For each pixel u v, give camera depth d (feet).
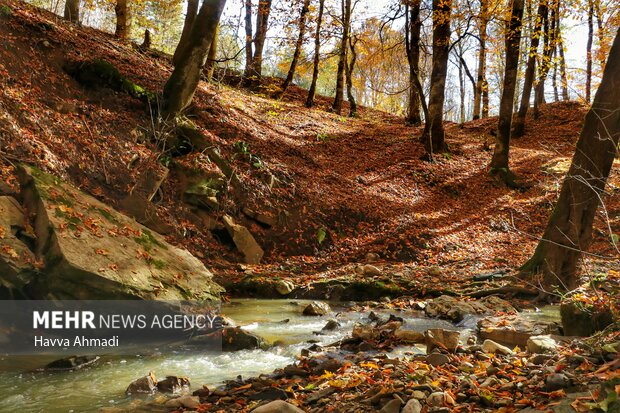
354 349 21.29
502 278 37.78
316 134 68.08
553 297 32.37
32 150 33.47
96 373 19.08
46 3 107.14
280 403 13.19
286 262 43.83
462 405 12.50
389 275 39.83
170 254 30.71
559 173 69.00
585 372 13.17
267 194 48.14
